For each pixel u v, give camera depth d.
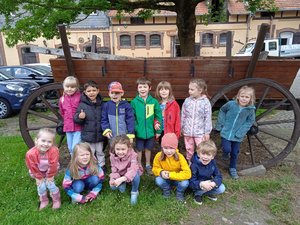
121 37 22.81
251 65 3.36
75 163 2.87
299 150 4.43
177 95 3.67
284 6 21.73
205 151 2.79
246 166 3.72
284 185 3.31
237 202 3.00
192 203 2.95
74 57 3.93
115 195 3.04
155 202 2.93
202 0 6.69
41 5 6.47
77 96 3.42
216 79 3.55
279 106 3.77
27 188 3.24
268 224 2.65
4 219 2.65
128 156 2.94
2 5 6.11
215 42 22.64
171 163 2.95
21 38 7.66
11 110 7.44
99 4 6.75
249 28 22.22
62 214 2.75
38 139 2.69
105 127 3.30
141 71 3.54
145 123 3.45
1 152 4.47
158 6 7.09
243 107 3.32
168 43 22.64
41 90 3.66
